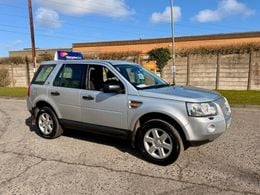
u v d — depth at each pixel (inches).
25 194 156.0
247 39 1269.7
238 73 738.8
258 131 284.5
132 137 210.2
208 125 185.0
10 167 194.9
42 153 223.3
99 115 223.6
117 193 155.5
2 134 285.9
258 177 173.5
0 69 1064.2
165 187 161.8
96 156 214.7
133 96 206.4
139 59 872.3
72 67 249.1
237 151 221.6
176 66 821.2
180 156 197.9
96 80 230.5
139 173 182.2
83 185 165.8
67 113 245.9
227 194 152.3
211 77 773.9
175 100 191.3
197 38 1353.3
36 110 276.1
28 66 1034.7
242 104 458.0
